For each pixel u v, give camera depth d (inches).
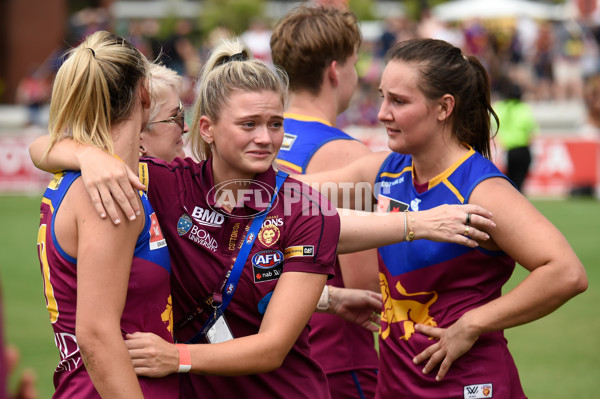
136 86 134.6
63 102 132.6
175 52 1063.0
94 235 124.4
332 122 205.0
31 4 1428.4
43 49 1439.5
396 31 1141.1
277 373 143.9
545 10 1435.8
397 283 164.1
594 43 1186.0
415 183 167.0
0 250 575.5
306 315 138.0
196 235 142.3
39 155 138.9
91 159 127.4
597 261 527.8
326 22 198.8
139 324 130.7
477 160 159.8
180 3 2128.4
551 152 857.5
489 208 153.1
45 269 131.4
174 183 145.8
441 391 158.4
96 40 135.5
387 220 152.6
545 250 147.9
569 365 331.6
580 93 1129.4
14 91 1441.9
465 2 1392.7
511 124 735.1
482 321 150.9
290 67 200.7
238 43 164.6
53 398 134.0
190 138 156.0
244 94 138.6
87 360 123.6
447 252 156.9
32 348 342.6
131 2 2153.1
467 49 1106.1
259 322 142.6
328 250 140.7
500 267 158.9
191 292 142.5
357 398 196.5
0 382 90.8
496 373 158.2
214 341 141.9
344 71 203.3
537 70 1154.7
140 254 130.7
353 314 183.5
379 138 830.5
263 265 139.7
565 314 422.0
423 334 159.8
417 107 157.9
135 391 124.4
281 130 143.3
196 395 143.5
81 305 123.3
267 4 2048.5
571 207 772.6
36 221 698.2
